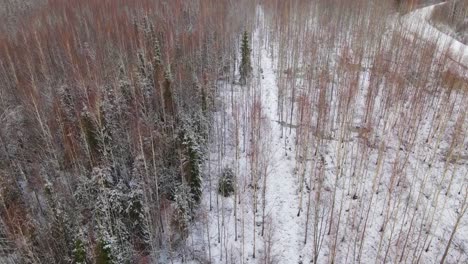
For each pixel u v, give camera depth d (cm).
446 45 6350
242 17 8469
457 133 4188
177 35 7044
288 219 3928
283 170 4506
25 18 8444
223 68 6575
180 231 3591
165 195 3944
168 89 4888
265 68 7075
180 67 5784
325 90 4969
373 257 3488
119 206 3394
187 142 3875
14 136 4512
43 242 3350
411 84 5609
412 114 4744
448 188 3847
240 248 3675
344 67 5606
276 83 6425
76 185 3931
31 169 4222
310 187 4012
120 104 4625
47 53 6419
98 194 3450
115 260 2969
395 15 7975
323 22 7606
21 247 3109
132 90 4759
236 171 4159
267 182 4334
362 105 5366
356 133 4916
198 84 5212
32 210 3656
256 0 9500
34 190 3941
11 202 3609
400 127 4681
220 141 4797
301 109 4838
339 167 4134
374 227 3744
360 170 4041
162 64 5588
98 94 4419
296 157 4512
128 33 7100
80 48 6788
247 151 4706
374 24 7038
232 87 5809
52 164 4066
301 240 3716
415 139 4662
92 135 4009
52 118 4588
